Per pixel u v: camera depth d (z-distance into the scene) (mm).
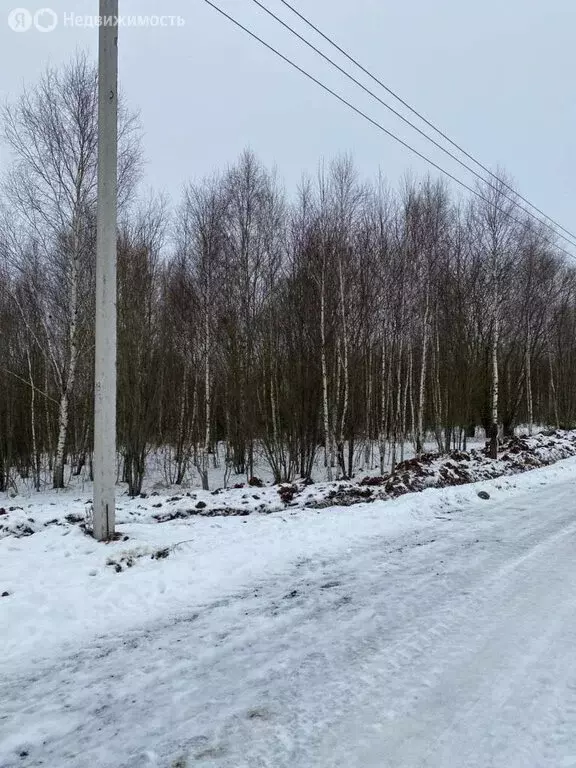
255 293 18734
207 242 19875
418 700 3408
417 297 20688
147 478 18672
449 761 2814
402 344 20781
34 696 3549
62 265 17516
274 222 20938
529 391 25797
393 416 21750
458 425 20266
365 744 2963
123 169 17484
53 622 4703
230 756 2873
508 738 3010
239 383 16609
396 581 5738
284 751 2910
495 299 19344
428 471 13023
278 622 4699
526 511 9539
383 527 8281
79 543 6824
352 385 16969
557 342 30672
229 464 19312
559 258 29984
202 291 19609
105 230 6980
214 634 4480
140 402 15648
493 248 19484
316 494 11039
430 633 4398
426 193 22188
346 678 3695
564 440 22594
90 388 19656
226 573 6051
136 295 16844
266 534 7688
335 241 17141
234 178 21359
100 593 5301
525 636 4324
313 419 15664
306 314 16500
